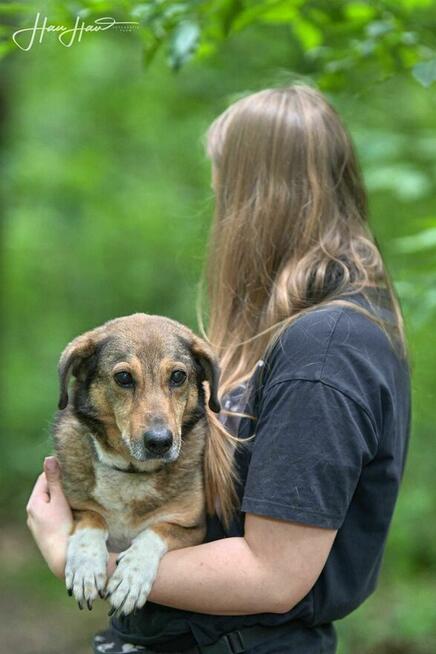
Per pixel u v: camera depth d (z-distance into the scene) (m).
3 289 18.69
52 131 18.41
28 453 16.45
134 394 4.80
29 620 12.01
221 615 4.43
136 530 4.86
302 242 4.79
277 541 4.09
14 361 19.53
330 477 4.03
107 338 4.99
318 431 4.05
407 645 9.70
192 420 5.00
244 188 4.95
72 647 11.28
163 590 4.29
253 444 4.43
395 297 4.84
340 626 9.59
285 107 4.93
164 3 6.07
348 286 4.56
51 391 18.69
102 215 17.77
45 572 13.38
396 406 4.44
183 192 16.12
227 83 11.48
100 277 20.12
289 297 4.62
